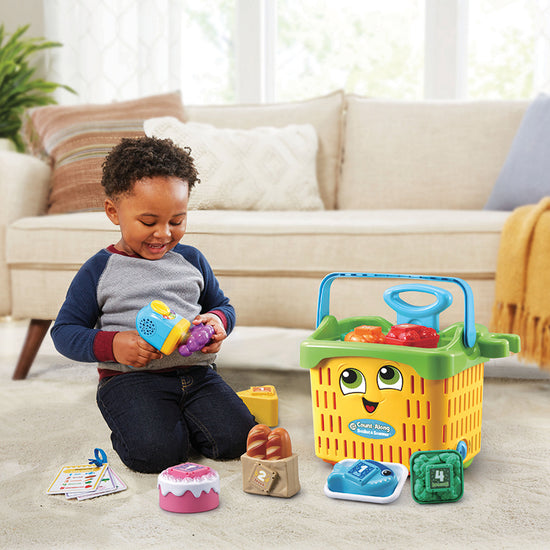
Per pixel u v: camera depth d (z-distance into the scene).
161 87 2.69
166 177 0.95
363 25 2.68
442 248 1.34
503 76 2.56
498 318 1.33
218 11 2.80
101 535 0.73
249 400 1.12
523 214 1.35
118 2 2.69
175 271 1.04
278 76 2.78
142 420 0.94
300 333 1.94
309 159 1.91
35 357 1.38
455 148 1.94
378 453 0.90
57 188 1.55
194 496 0.79
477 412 0.96
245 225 1.33
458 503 0.81
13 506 0.81
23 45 2.54
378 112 2.02
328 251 1.34
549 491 0.84
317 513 0.79
